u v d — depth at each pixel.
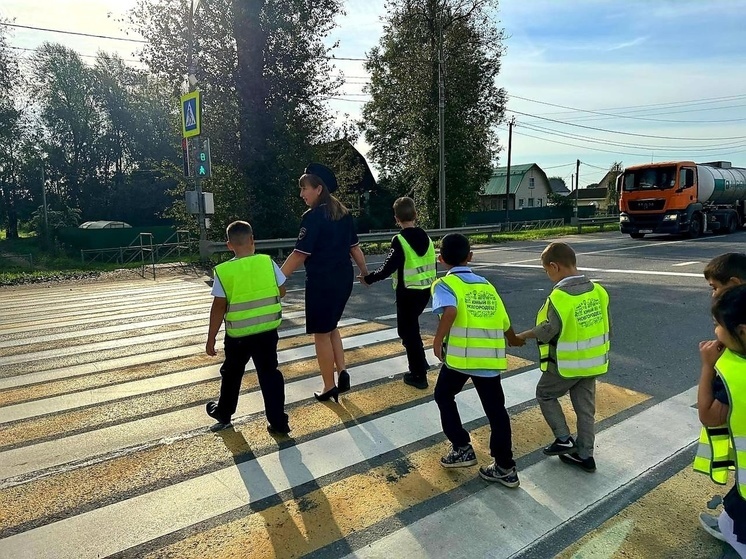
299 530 2.68
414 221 4.73
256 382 4.94
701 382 2.29
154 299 10.14
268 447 3.62
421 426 3.94
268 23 17.81
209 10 17.45
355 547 2.54
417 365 4.72
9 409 4.36
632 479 3.14
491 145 29.77
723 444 2.27
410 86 27.30
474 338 3.09
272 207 18.53
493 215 43.62
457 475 3.22
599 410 4.17
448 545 2.55
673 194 21.00
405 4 26.62
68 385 4.95
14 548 2.57
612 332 6.65
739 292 2.08
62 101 50.44
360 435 3.79
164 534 2.66
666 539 2.57
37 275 15.27
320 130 20.06
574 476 3.19
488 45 27.67
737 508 2.22
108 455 3.53
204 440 3.74
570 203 48.91
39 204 46.16
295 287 11.28
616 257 15.01
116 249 27.14
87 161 53.12
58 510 2.89
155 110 51.34
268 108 18.56
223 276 3.59
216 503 2.94
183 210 19.17
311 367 5.39
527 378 4.96
